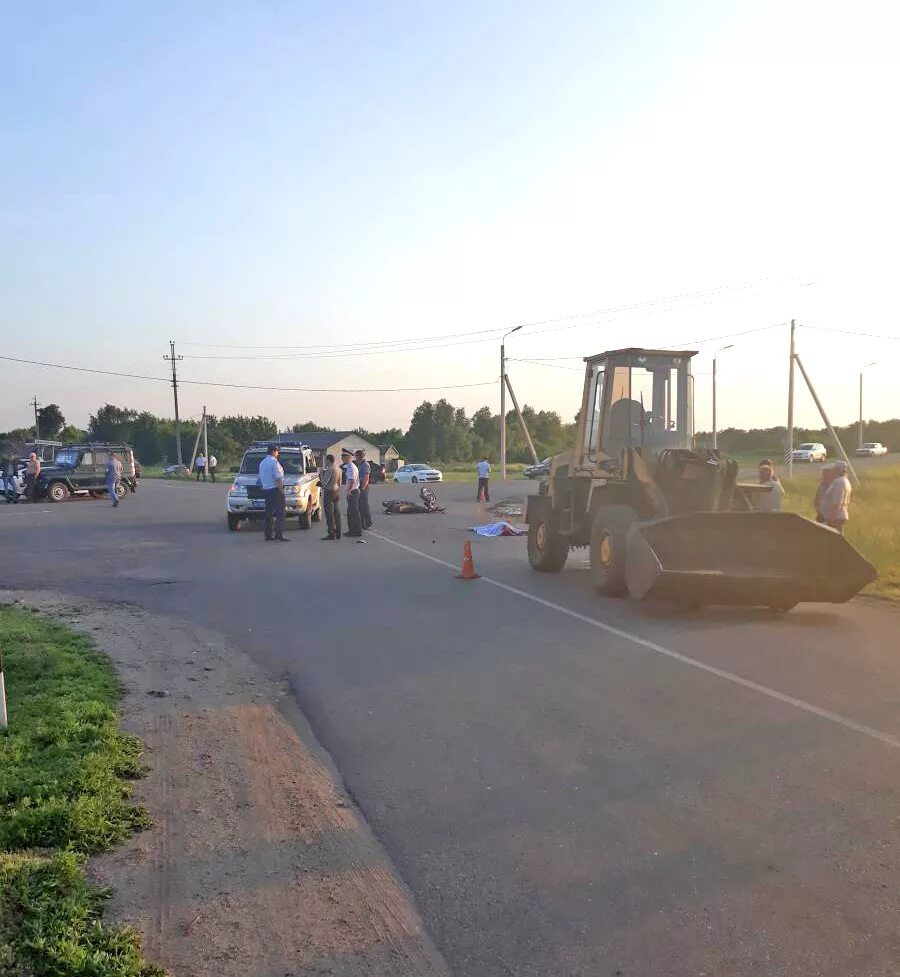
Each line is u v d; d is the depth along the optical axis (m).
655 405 12.17
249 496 20.67
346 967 3.27
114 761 5.16
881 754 5.40
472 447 107.44
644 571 9.73
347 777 5.18
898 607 10.56
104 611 10.49
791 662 7.75
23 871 3.74
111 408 113.06
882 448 77.38
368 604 10.86
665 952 3.33
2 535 19.91
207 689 7.08
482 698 6.72
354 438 86.81
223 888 3.85
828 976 3.16
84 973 3.10
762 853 4.11
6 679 6.84
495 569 14.12
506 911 3.65
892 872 3.91
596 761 5.34
